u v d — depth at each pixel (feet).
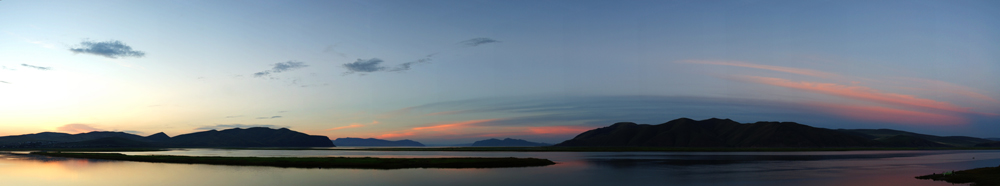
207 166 289.33
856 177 224.33
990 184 181.47
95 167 291.38
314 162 289.74
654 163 336.49
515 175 228.02
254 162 298.35
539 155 531.50
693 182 202.28
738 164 323.37
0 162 357.00
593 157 458.50
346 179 208.74
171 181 204.95
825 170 265.34
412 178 212.64
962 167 294.25
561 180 208.03
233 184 192.34
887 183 198.70
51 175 235.61
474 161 292.40
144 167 286.87
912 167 293.43
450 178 213.25
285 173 236.02
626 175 232.12
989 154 566.36
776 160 388.16
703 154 565.53
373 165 274.16
